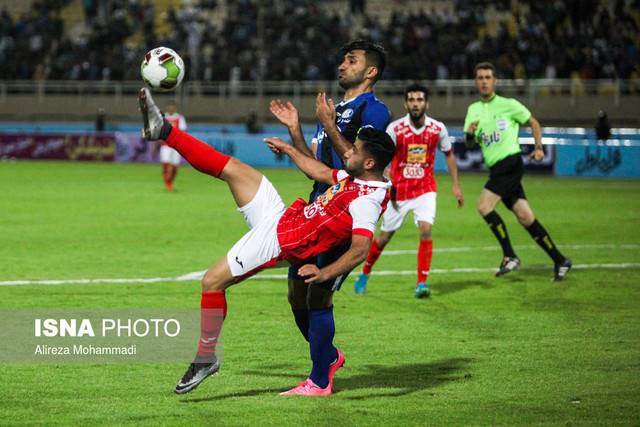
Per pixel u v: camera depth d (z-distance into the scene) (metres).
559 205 37.59
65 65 72.88
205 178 52.69
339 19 71.31
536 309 17.08
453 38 65.06
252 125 62.09
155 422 9.88
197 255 23.55
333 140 11.18
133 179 50.25
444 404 10.71
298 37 70.62
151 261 22.44
